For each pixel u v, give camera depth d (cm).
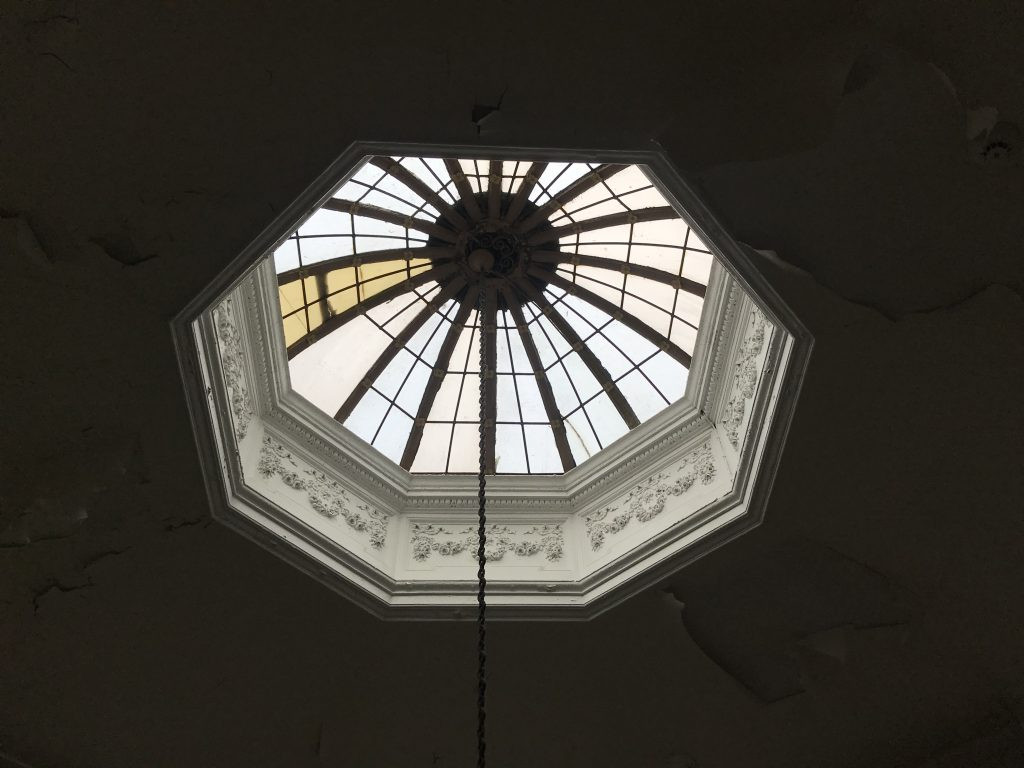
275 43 538
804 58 554
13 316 642
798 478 755
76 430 700
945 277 650
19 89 543
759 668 844
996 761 830
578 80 563
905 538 778
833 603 815
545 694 857
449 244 926
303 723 866
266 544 766
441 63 552
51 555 742
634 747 889
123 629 794
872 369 699
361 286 938
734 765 898
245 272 652
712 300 841
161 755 865
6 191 584
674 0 527
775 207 624
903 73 559
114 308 646
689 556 789
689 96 572
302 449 868
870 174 605
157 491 733
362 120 580
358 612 802
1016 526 752
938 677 834
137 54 536
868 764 884
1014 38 538
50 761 843
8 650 785
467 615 812
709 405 865
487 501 915
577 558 870
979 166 593
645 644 832
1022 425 707
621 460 901
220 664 827
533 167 866
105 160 580
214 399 718
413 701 857
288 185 604
